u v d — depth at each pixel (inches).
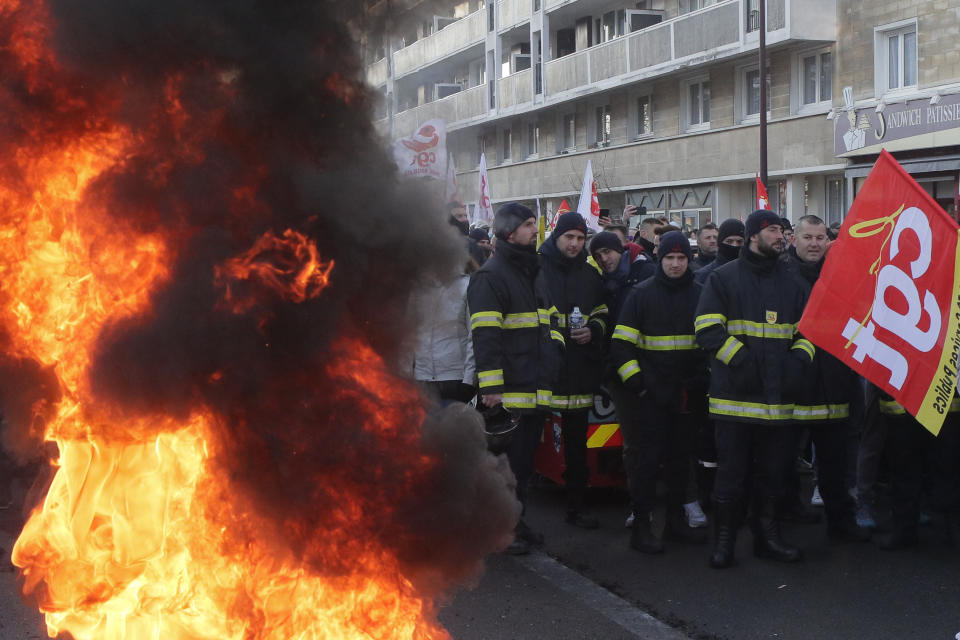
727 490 216.8
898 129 729.6
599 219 468.1
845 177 800.3
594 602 193.2
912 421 221.8
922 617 184.9
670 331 228.2
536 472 277.0
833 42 791.1
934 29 703.1
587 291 244.4
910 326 203.9
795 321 216.2
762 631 178.1
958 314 201.3
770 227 213.8
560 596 196.9
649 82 1019.9
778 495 221.0
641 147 1029.2
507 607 189.9
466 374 241.4
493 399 216.5
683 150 969.5
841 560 222.1
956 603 192.4
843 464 233.6
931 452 229.5
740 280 216.2
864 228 206.7
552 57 1208.8
